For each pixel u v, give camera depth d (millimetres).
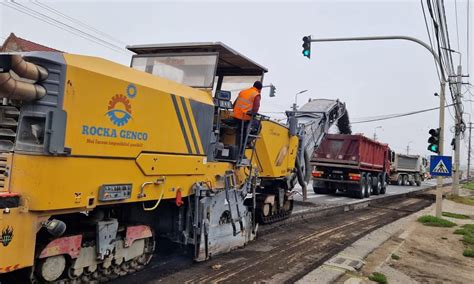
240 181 7996
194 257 6691
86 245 4922
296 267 7129
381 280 6613
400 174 37875
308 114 16547
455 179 27031
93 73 4586
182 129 6035
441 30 11656
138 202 5797
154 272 6223
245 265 6984
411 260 8422
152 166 5445
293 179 12984
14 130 4340
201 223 6598
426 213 16516
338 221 13086
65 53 4496
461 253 9562
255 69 8711
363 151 20703
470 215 16922
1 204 3883
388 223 13391
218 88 8789
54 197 4207
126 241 5500
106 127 4746
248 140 8234
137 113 5184
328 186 21406
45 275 4480
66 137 4301
